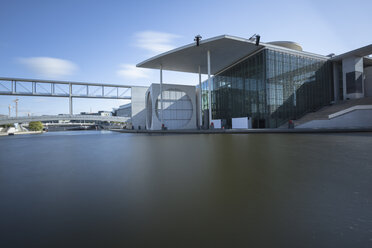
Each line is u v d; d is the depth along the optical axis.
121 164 5.57
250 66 28.41
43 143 14.32
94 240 1.89
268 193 3.07
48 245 1.82
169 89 35.44
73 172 4.74
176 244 1.80
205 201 2.81
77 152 8.59
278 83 26.27
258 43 24.23
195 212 2.47
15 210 2.61
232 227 2.09
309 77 29.38
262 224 2.14
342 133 15.42
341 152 6.68
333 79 31.91
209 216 2.35
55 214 2.48
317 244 1.76
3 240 1.90
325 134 14.85
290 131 18.38
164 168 4.94
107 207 2.66
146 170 4.76
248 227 2.09
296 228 2.04
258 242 1.81
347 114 21.34
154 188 3.42
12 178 4.27
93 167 5.26
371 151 6.80
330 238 1.85
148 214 2.44
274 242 1.81
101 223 2.23
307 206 2.57
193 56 29.20
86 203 2.81
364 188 3.21
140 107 52.72
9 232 2.06
